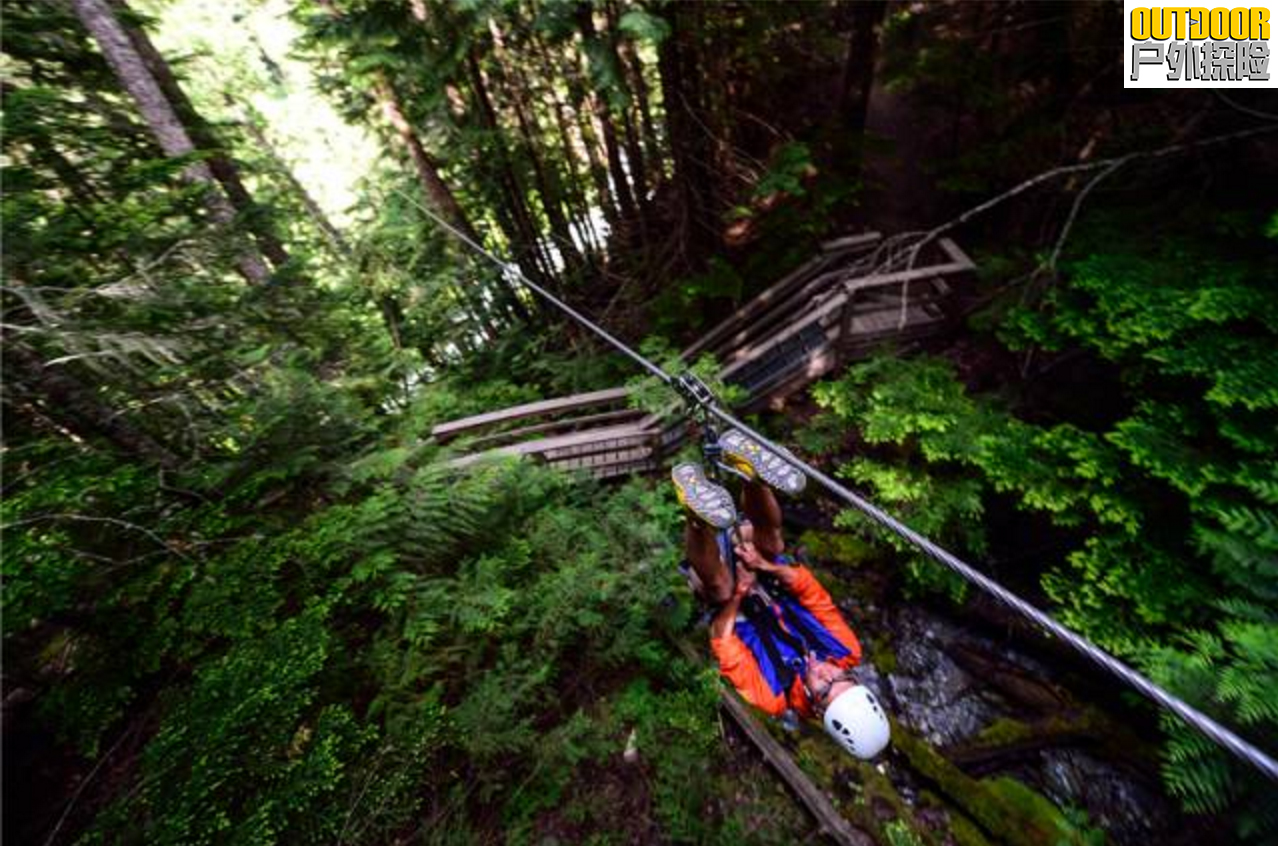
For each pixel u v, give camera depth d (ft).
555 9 21.67
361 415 19.65
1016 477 15.66
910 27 34.65
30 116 17.13
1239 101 17.76
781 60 34.14
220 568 12.95
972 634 20.16
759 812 15.62
